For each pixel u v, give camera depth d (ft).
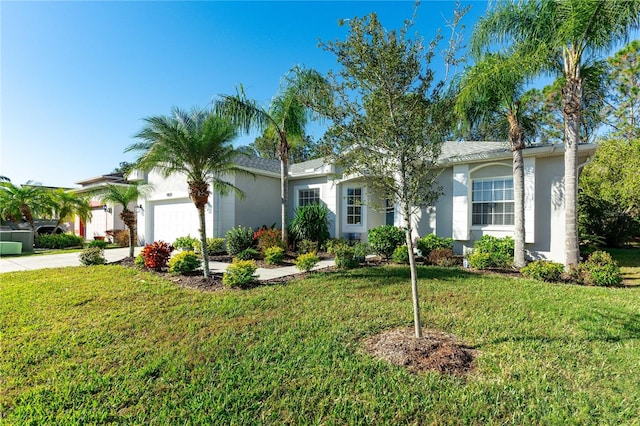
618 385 11.12
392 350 13.75
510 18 29.60
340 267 33.42
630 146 48.42
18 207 67.51
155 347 14.57
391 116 13.71
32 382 11.76
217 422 9.45
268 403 10.34
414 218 43.52
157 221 60.23
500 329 16.34
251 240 45.44
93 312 19.58
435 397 10.46
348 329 16.48
